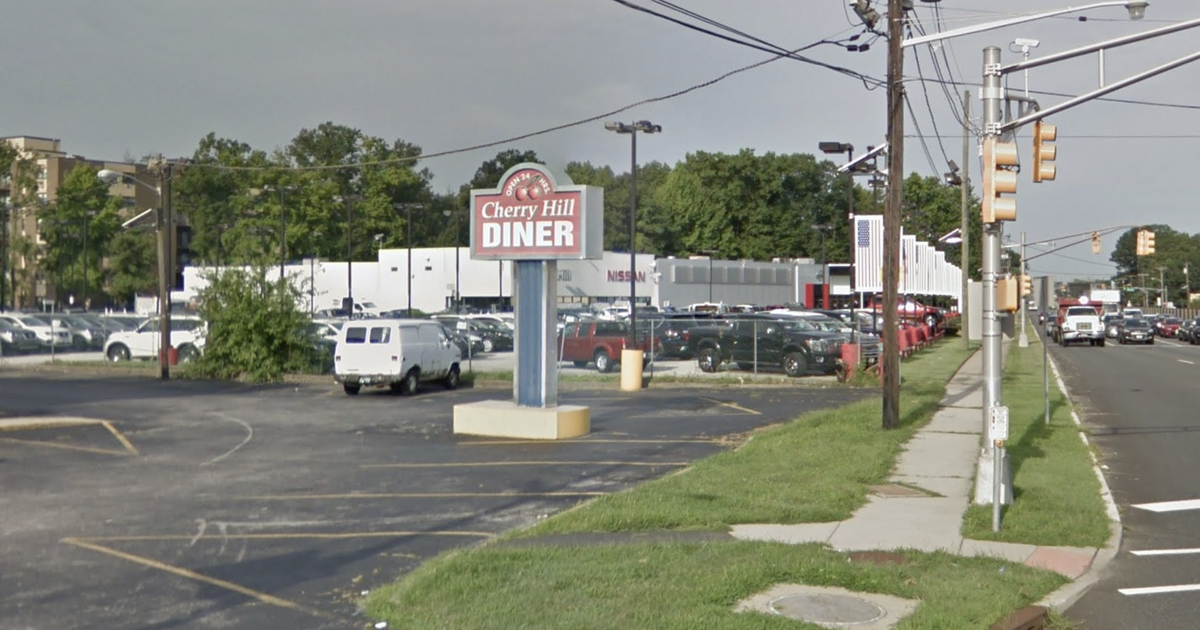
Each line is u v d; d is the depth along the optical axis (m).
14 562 10.78
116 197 98.94
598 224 20.52
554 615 8.29
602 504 12.93
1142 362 46.00
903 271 58.34
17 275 95.31
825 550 10.70
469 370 34.84
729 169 117.75
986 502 13.09
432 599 8.87
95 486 15.34
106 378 36.47
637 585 9.15
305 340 35.50
